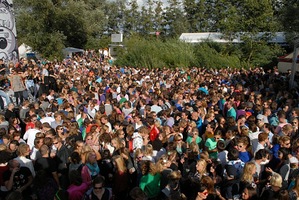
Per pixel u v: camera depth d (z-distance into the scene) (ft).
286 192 13.16
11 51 60.23
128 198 17.89
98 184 14.76
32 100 45.68
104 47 142.51
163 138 21.93
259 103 30.66
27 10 110.93
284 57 73.05
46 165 17.57
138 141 21.03
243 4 94.48
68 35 123.95
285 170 16.39
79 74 54.49
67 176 18.33
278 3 96.89
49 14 112.57
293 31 77.25
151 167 16.52
